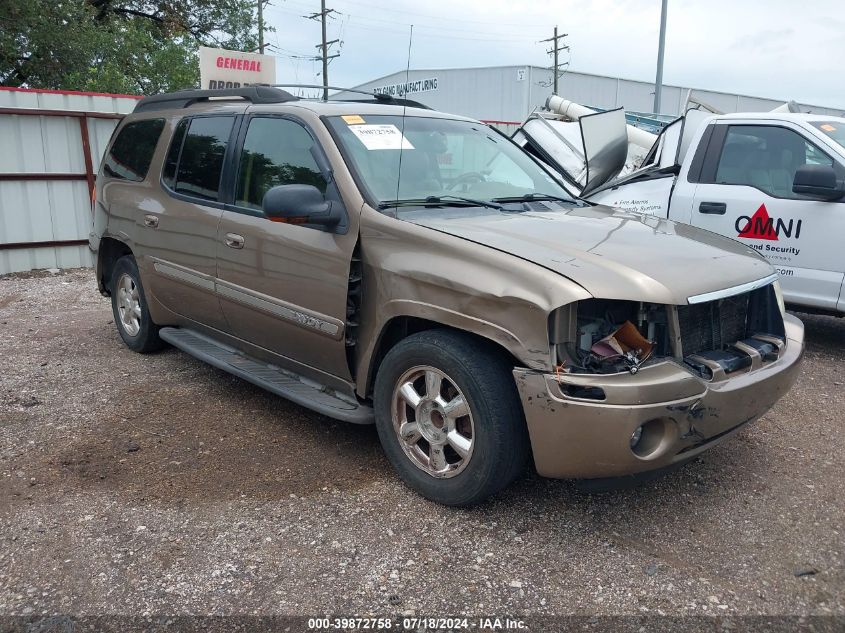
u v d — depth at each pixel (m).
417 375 3.42
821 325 7.16
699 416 2.95
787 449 4.12
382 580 2.86
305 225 3.76
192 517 3.32
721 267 3.32
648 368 2.92
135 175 5.40
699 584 2.85
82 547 3.07
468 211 3.76
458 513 3.35
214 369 5.41
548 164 8.88
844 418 4.62
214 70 11.50
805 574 2.92
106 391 4.93
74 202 10.61
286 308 3.93
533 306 2.89
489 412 3.07
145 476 3.71
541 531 3.21
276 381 4.19
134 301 5.70
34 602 2.72
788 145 6.06
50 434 4.22
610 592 2.79
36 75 20.14
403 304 3.34
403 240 3.40
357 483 3.64
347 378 3.79
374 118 4.17
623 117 7.10
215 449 4.03
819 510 3.43
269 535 3.17
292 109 4.18
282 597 2.76
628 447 2.82
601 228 3.62
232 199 4.38
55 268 10.59
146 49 22.03
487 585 2.83
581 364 2.94
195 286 4.67
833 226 5.67
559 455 2.92
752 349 3.32
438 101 45.84
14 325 6.95
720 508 3.44
